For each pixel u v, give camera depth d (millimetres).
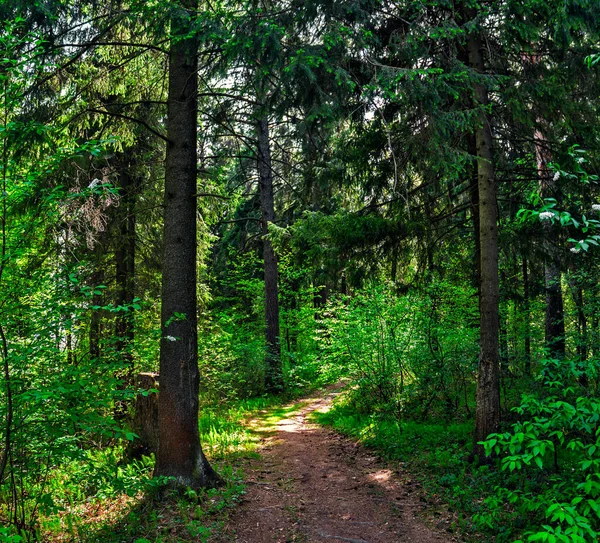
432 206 9875
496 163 9188
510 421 8555
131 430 8172
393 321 11148
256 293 21844
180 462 6473
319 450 9430
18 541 3705
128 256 12211
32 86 6891
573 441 3779
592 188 8328
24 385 4801
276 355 17344
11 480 5262
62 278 4961
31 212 4941
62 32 7168
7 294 4680
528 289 11719
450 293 10758
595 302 8523
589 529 2980
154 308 11844
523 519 5391
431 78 6809
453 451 8203
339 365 11938
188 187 6961
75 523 5805
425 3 6965
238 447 9414
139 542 4816
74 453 4918
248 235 22422
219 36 5664
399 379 11469
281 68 6145
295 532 5555
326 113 6488
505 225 9617
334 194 13219
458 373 10906
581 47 7672
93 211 8102
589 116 8016
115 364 5047
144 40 8133
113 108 9891
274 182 18953
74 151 4508
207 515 5723
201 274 14867
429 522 5785
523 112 7836
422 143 7648
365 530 5625
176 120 6988
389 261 9734
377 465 8219
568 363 5027
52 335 4879
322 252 9422
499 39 8219
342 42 6629
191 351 6750
